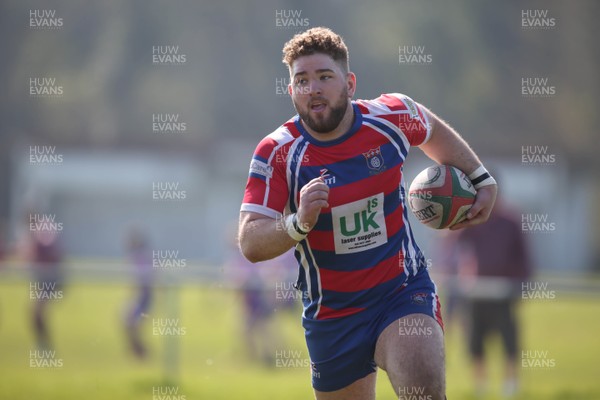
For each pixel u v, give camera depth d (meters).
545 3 164.88
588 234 132.62
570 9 165.25
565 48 164.62
